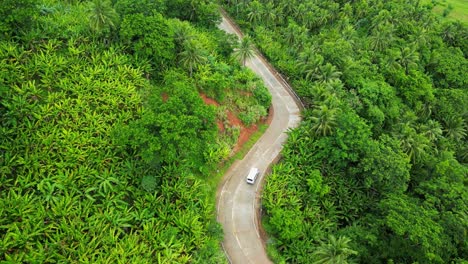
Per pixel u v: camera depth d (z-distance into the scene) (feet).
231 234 120.47
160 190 118.52
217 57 179.83
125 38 147.84
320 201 138.31
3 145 107.96
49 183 104.68
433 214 122.21
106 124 123.95
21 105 114.83
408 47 220.23
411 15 285.02
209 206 121.08
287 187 135.03
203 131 119.55
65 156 112.16
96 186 109.91
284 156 146.41
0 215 94.38
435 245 112.57
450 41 271.90
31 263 89.66
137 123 111.04
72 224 99.60
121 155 119.55
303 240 121.19
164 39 147.02
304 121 163.02
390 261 115.44
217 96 157.07
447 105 201.26
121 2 156.56
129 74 141.18
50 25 143.84
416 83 199.93
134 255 99.19
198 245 109.29
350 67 189.47
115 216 105.50
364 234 124.36
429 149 167.43
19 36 132.36
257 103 167.63
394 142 148.97
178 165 123.65
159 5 171.73
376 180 139.23
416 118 178.09
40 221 97.25
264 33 232.53
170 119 107.86
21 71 124.98
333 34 223.92
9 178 105.09
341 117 145.48
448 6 379.14
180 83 120.67
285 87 187.62
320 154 146.61
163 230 108.17
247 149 151.94
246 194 133.69
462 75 229.25
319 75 182.91
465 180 147.13
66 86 127.65
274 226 121.80
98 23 142.61
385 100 183.52
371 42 227.61
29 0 130.72
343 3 291.58
